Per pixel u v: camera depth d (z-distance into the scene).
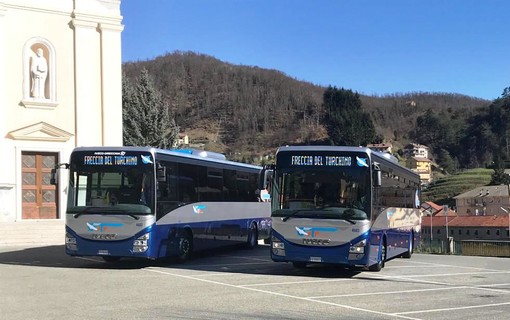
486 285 11.77
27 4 25.98
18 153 25.39
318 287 10.92
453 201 112.56
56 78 26.72
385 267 15.33
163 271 13.48
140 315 7.86
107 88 27.80
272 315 7.96
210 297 9.51
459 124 164.25
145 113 41.31
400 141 166.50
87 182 13.88
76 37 27.17
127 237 13.40
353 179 12.25
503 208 96.25
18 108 25.67
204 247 16.55
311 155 12.55
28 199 25.55
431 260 18.47
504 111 153.62
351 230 12.01
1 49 25.20
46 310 8.22
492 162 134.75
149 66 144.38
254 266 14.80
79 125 27.05
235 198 19.06
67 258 16.52
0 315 7.84
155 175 13.68
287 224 12.43
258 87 149.50
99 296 9.54
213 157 17.70
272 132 134.38
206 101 141.25
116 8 28.23
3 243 20.34
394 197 15.41
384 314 8.17
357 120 116.19
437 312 8.40
